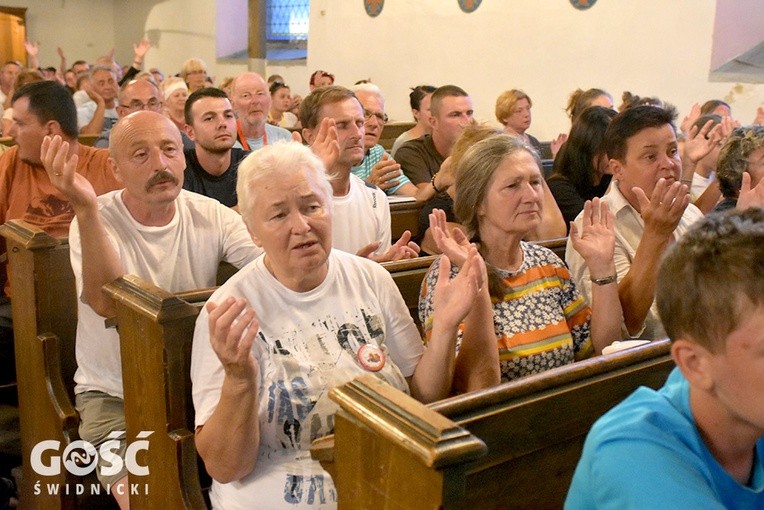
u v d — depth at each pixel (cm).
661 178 237
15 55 1431
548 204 311
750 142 271
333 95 296
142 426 203
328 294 182
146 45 923
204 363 171
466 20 825
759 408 88
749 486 101
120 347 209
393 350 193
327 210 178
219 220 260
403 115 916
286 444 172
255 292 177
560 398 151
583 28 720
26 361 260
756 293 85
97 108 682
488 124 278
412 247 268
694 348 93
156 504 203
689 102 655
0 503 278
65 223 339
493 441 141
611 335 221
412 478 124
